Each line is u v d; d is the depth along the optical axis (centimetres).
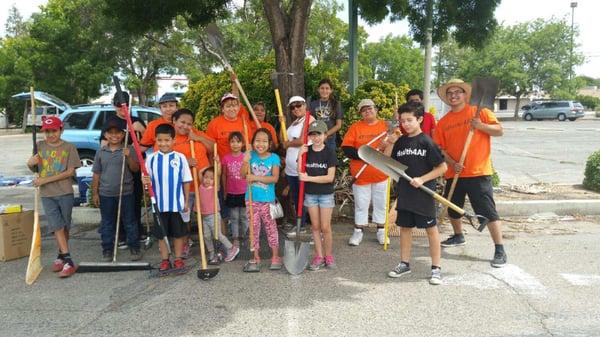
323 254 568
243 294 453
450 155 551
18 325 393
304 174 511
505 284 466
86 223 736
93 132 1136
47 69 2936
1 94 3400
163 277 504
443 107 898
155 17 717
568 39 4166
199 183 557
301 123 617
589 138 2109
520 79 4056
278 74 705
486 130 521
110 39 2595
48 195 522
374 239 636
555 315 396
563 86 4259
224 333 375
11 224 569
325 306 421
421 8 974
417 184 465
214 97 790
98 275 515
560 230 662
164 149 509
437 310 410
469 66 4228
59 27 2816
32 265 498
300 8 691
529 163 1322
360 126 604
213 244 563
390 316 400
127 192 562
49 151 527
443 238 629
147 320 400
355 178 604
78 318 405
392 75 4253
